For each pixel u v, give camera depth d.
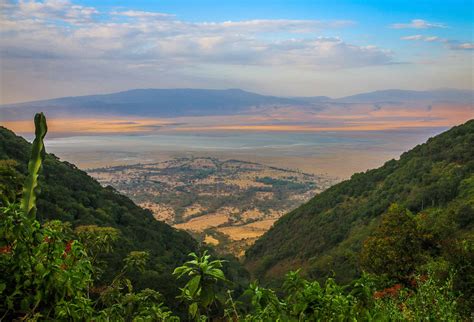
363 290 2.69
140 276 10.77
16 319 2.23
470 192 33.97
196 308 2.27
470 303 4.44
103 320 2.45
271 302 2.49
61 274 2.27
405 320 2.90
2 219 2.26
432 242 15.91
